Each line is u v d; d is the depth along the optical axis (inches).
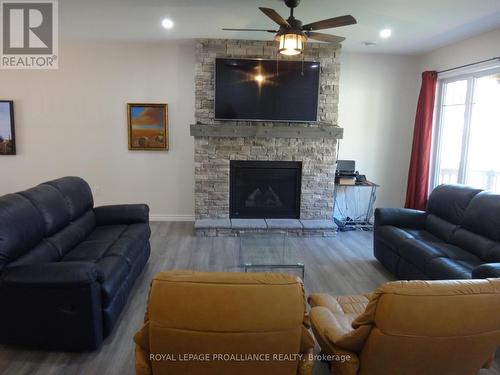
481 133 170.1
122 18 148.9
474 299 52.2
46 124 201.3
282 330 51.7
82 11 140.9
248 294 49.9
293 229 191.6
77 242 124.4
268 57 187.6
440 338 53.8
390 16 140.0
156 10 138.2
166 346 53.1
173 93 202.2
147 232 144.9
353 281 138.7
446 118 194.5
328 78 192.5
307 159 199.5
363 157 216.2
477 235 125.9
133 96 201.5
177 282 50.8
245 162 198.4
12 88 197.0
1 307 87.8
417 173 202.5
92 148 205.0
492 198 124.7
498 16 138.5
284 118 193.0
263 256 146.0
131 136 204.5
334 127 194.9
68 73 197.2
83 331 89.1
